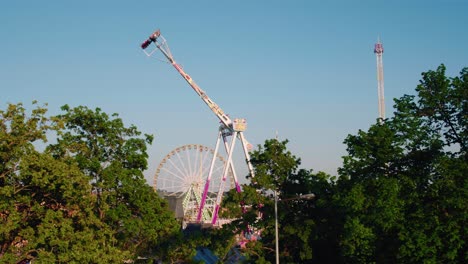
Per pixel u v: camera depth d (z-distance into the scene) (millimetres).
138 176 55812
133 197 54906
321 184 60500
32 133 45250
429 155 51094
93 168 53375
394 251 47969
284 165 62531
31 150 44812
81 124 55750
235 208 60062
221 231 60688
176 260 60250
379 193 48188
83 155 54406
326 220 59500
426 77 51719
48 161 44531
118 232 56000
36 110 46219
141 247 58812
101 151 56000
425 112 51969
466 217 43312
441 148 51000
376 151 52875
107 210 52094
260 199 60500
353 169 53656
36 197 46906
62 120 48156
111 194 53656
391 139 52000
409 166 52688
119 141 56375
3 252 45188
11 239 45219
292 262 59531
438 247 44656
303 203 62250
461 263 44812
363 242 48562
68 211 48000
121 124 56844
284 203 60594
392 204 46969
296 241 60438
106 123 55844
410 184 48625
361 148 53500
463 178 45562
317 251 61375
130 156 56031
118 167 54094
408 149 52219
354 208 48875
